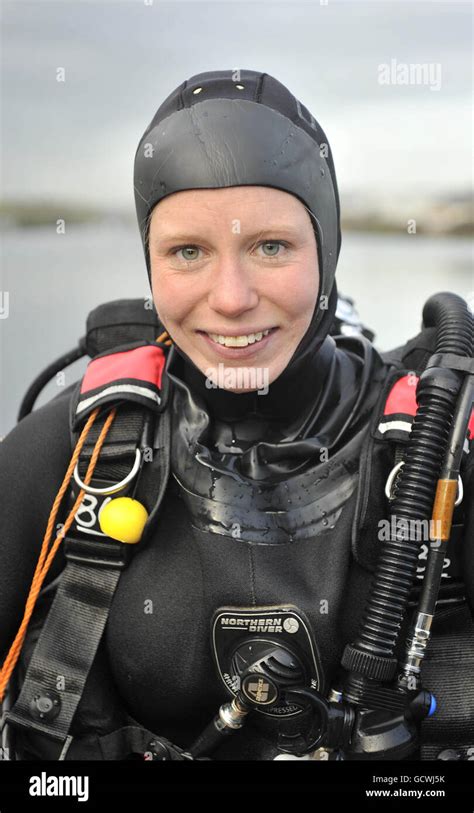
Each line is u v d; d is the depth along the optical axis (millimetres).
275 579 866
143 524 912
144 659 916
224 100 831
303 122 871
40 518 986
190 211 804
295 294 830
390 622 835
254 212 800
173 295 839
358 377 964
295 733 897
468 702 897
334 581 868
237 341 840
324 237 870
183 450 920
